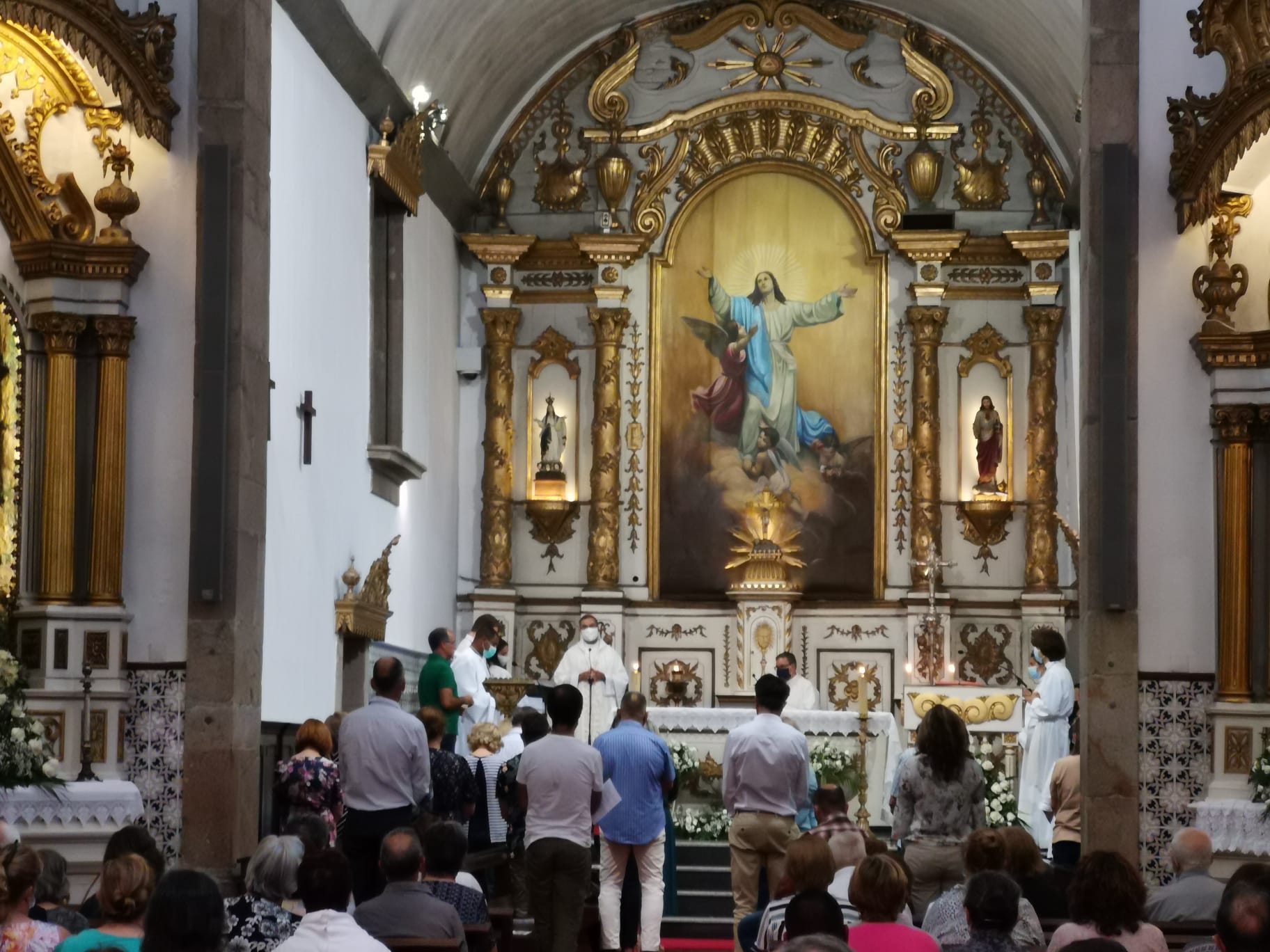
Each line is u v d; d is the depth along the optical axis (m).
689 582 22.89
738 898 12.21
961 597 22.52
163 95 12.62
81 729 12.38
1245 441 12.65
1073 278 22.03
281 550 15.23
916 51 23.00
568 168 23.39
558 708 11.57
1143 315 12.94
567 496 23.06
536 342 23.30
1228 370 12.68
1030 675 21.39
